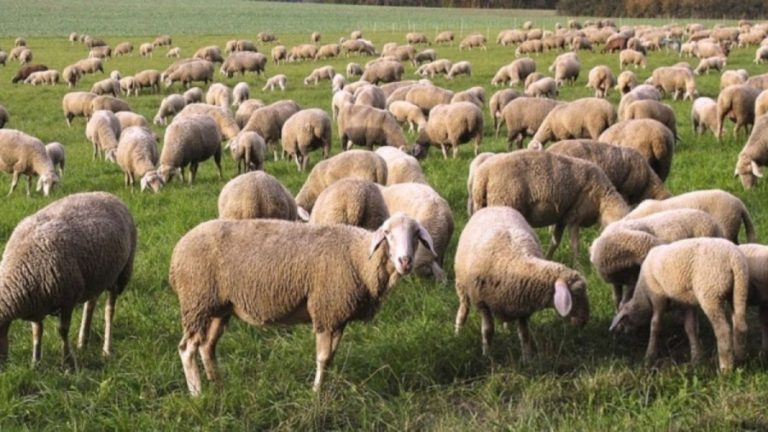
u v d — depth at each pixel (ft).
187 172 78.54
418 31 331.57
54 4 483.92
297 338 34.86
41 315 32.04
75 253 31.86
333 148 88.58
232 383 30.45
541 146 69.67
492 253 32.37
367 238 29.91
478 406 29.14
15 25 347.97
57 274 31.24
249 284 29.81
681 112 103.65
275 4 583.99
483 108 111.34
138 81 150.30
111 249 33.50
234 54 176.14
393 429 27.27
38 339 32.86
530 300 31.53
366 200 42.65
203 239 30.09
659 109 72.64
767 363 31.12
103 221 33.50
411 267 28.40
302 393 29.63
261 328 36.14
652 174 49.39
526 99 79.77
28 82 169.58
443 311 37.91
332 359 30.55
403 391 29.91
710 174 62.18
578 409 28.09
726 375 29.73
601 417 27.02
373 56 216.13
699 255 30.35
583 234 48.75
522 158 42.65
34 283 30.99
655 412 27.25
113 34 320.50
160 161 70.54
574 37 206.69
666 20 417.08
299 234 30.25
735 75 111.34
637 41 180.86
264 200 44.01
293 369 32.19
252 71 180.14
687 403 28.27
